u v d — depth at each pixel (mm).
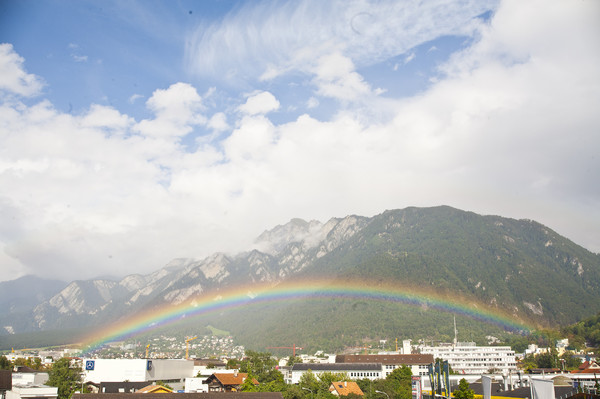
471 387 145750
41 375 183500
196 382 185750
